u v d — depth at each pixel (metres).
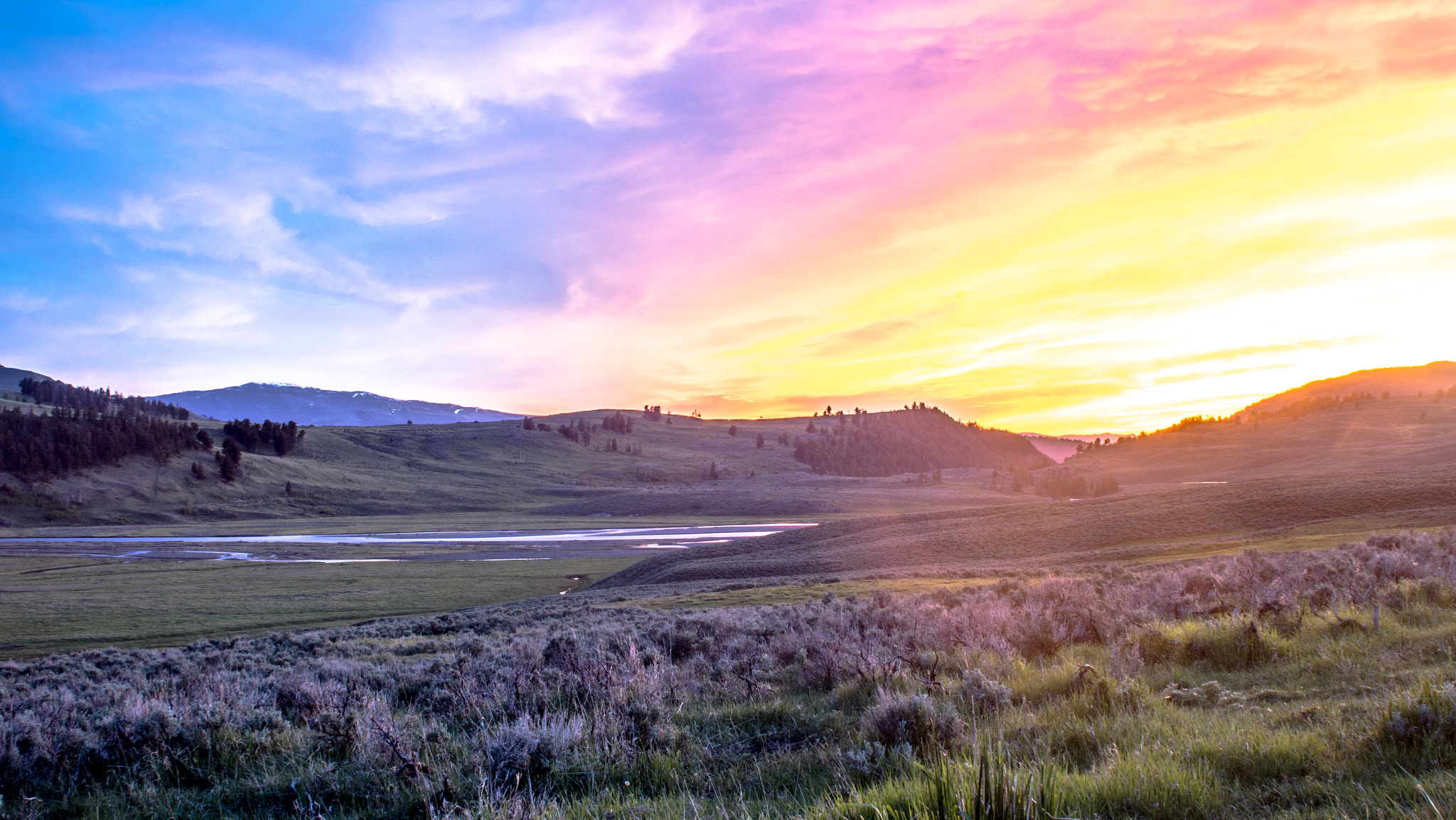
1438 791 4.09
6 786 8.05
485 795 6.18
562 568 87.56
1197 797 4.50
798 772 6.28
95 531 166.12
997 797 4.05
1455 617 10.17
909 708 6.64
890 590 34.84
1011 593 20.66
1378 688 7.03
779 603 34.25
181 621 52.94
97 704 13.20
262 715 9.90
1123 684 7.64
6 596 66.81
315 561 100.31
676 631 18.22
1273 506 60.97
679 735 7.66
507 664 14.80
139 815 7.17
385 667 17.05
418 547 120.50
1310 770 4.90
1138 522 63.03
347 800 6.95
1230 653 9.41
